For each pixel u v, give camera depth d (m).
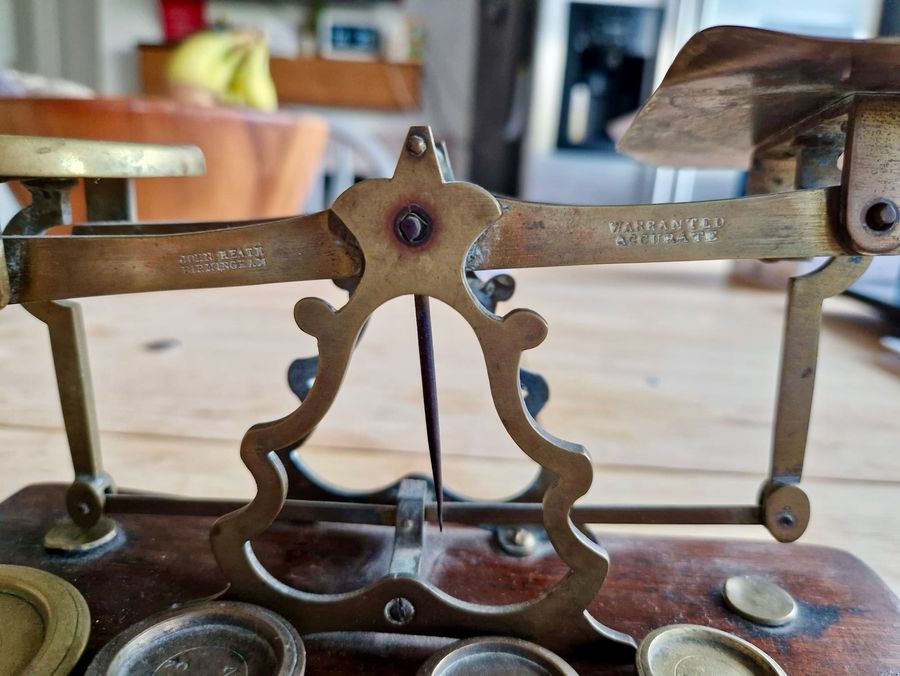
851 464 0.20
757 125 0.12
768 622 0.12
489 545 0.14
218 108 0.36
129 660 0.10
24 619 0.11
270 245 0.10
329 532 0.14
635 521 0.13
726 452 0.21
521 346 0.10
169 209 0.36
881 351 0.32
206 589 0.12
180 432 0.21
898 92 0.09
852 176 0.10
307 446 0.21
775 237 0.10
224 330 0.32
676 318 0.36
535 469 0.20
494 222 0.10
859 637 0.11
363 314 0.10
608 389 0.26
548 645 0.11
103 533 0.14
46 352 0.28
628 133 0.13
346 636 0.11
